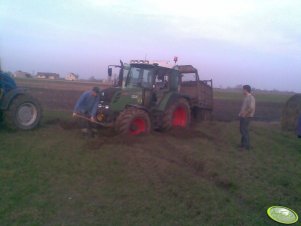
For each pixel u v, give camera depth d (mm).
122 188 6629
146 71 11836
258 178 7758
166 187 6758
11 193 6078
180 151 9602
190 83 14930
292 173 8320
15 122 10828
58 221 5250
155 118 11742
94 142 9680
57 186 6570
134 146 9617
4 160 7844
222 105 30578
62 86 44844
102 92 10844
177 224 5348
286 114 15602
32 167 7508
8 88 11062
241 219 5633
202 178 7500
